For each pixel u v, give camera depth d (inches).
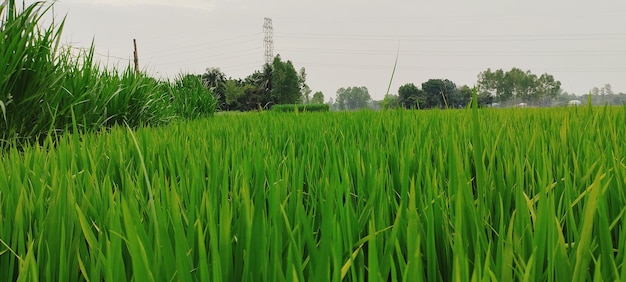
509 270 25.0
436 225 36.4
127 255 33.8
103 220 39.4
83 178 54.5
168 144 86.7
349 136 108.3
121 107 204.5
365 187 54.0
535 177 59.3
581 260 25.7
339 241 27.4
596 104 158.1
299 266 26.1
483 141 76.7
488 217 43.0
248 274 26.5
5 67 117.6
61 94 144.6
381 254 32.5
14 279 35.8
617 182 43.8
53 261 33.1
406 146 67.2
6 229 36.4
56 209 35.2
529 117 150.2
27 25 128.1
